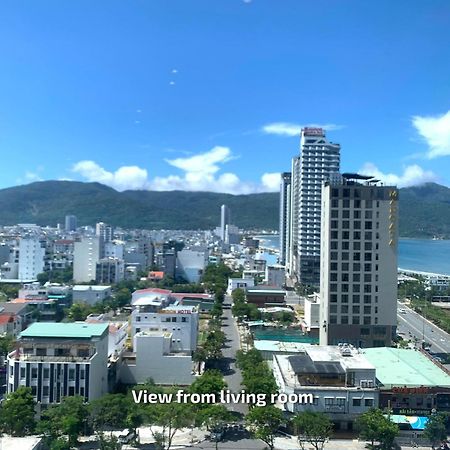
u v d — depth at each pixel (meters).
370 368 143.75
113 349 196.00
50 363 148.50
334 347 168.00
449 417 142.50
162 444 132.50
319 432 127.44
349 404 141.25
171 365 181.62
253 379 156.88
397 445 137.88
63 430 129.75
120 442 134.25
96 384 154.75
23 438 117.81
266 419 132.12
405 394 148.00
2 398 159.75
